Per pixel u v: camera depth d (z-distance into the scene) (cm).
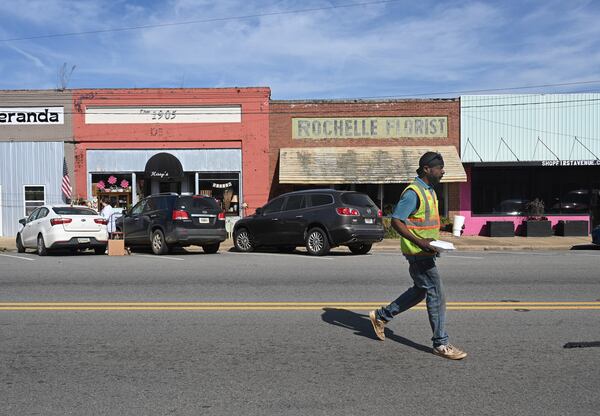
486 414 422
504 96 2480
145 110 2539
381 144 2516
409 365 537
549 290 927
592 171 2519
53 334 650
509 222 2433
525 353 573
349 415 420
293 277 1073
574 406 438
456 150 2483
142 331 662
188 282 1016
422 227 561
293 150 2488
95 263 1334
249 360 552
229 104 2541
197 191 2548
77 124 2528
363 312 760
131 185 2553
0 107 2512
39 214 1712
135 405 442
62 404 445
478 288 945
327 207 1534
